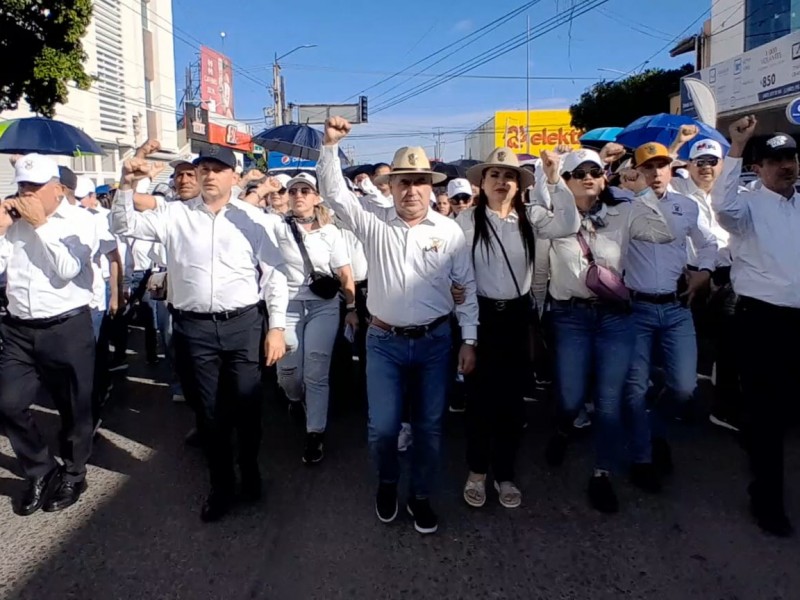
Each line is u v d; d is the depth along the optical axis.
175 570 3.28
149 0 24.73
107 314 5.33
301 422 5.34
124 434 5.11
